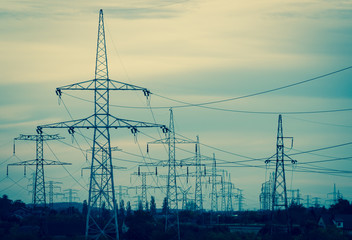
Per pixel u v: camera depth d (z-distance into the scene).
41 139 188.12
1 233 154.75
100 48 144.00
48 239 168.12
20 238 147.00
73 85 140.62
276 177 188.50
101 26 145.25
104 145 142.75
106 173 143.25
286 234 193.38
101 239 168.00
